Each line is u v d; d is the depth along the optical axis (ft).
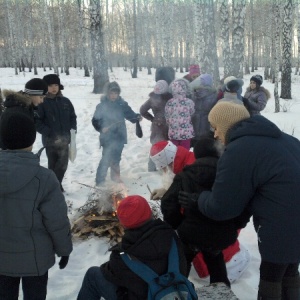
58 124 18.12
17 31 147.33
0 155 8.29
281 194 7.77
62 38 134.72
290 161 7.89
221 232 9.41
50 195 8.41
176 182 9.78
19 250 8.31
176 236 8.51
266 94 22.82
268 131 8.12
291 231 7.80
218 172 8.22
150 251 7.81
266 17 122.93
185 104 20.12
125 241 8.09
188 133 20.27
